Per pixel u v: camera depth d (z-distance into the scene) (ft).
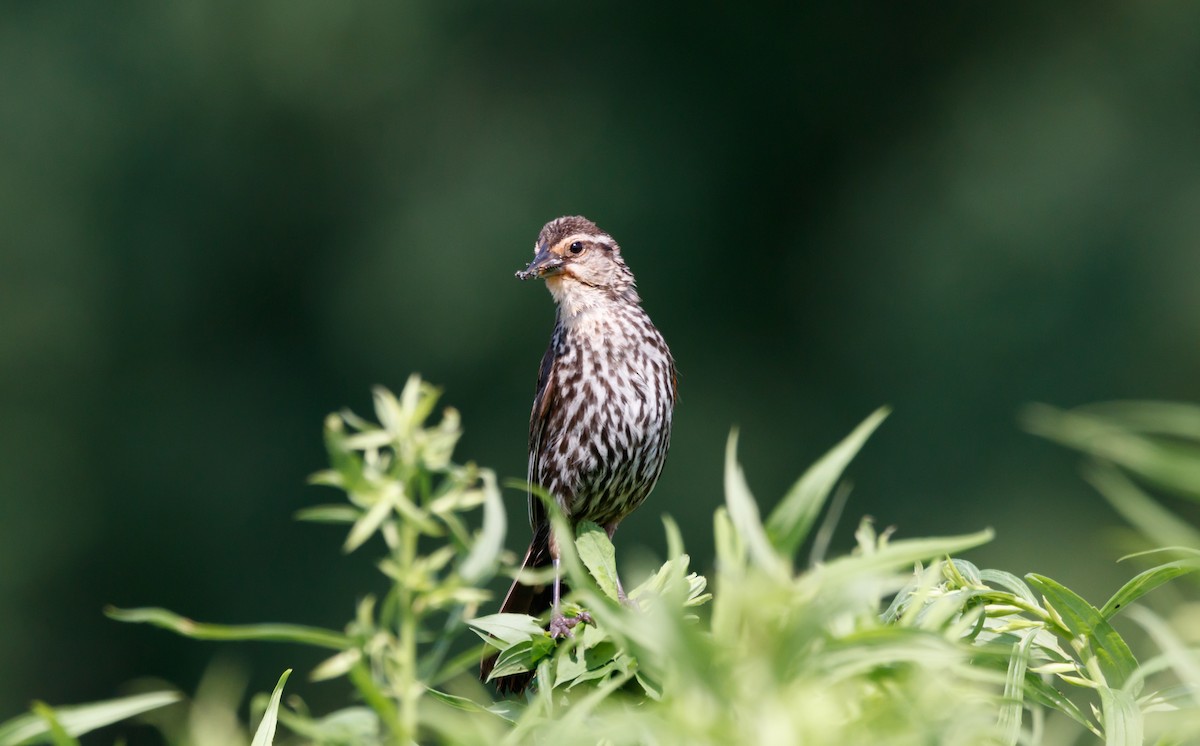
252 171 64.08
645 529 58.34
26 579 58.54
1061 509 54.75
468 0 65.05
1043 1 65.21
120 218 62.54
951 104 65.87
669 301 64.49
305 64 64.03
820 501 5.14
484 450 60.70
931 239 62.49
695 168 65.62
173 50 63.26
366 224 64.44
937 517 56.75
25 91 61.98
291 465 62.08
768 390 63.82
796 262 65.77
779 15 65.92
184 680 58.13
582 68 66.03
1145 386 56.44
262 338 63.82
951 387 58.59
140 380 62.18
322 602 57.88
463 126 64.95
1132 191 60.08
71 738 6.00
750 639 5.11
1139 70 62.54
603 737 5.41
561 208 63.67
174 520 60.64
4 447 59.82
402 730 5.85
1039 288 59.31
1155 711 6.75
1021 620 7.48
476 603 10.00
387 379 62.39
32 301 61.21
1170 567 6.61
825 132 66.80
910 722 5.03
